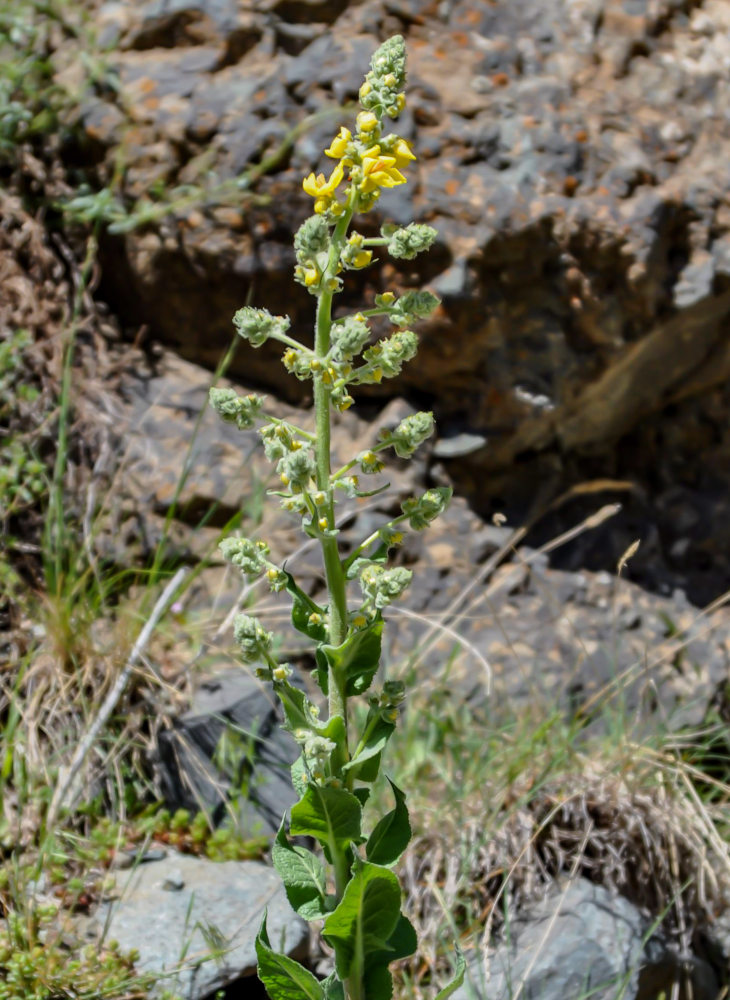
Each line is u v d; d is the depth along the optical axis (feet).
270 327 5.49
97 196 11.17
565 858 9.22
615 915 8.61
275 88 11.23
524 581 11.74
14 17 11.48
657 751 10.12
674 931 8.96
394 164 5.21
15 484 10.10
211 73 11.45
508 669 11.20
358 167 5.28
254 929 7.96
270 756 9.46
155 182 11.30
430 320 11.07
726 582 12.57
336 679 5.52
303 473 5.20
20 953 7.34
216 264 11.21
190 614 10.68
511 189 11.08
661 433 12.71
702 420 12.71
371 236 11.02
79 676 9.54
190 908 7.69
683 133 11.80
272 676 5.52
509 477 12.16
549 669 11.25
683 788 9.77
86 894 8.10
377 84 5.27
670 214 11.44
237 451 11.34
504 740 10.23
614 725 10.36
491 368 11.43
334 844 5.50
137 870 8.46
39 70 11.66
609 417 12.19
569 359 11.52
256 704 9.71
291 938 7.95
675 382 12.32
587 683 11.23
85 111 11.52
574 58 11.80
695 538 12.61
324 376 5.35
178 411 11.41
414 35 11.57
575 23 11.94
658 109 11.85
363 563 5.58
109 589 10.41
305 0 11.44
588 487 11.61
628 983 8.22
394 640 11.25
